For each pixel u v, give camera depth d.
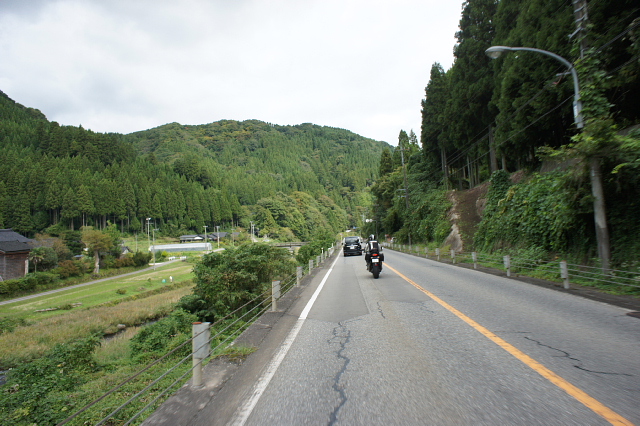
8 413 5.43
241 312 12.22
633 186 10.52
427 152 42.84
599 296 8.78
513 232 18.23
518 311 7.41
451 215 34.47
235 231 116.69
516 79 18.92
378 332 6.23
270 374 4.47
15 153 102.44
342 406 3.47
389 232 64.56
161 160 186.62
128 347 12.39
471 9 28.05
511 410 3.20
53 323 23.72
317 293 11.30
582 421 2.96
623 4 11.86
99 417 4.71
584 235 11.98
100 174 105.00
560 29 15.05
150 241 98.19
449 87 33.12
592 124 9.87
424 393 3.66
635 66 11.64
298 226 119.75
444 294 9.91
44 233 81.38
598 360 4.41
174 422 3.29
